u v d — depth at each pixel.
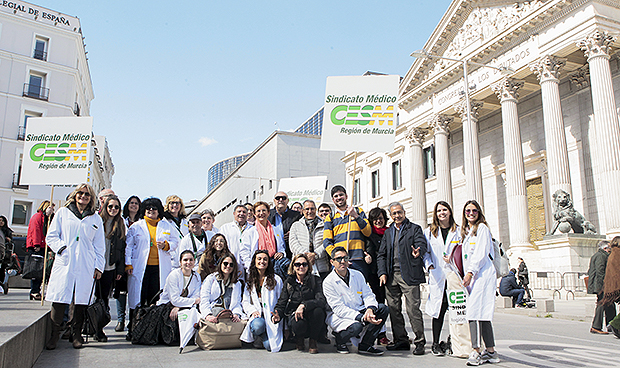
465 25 28.30
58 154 8.83
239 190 68.38
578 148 24.25
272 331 6.69
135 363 5.45
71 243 6.43
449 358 6.31
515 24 23.92
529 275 20.94
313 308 6.60
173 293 7.04
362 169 42.31
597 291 9.28
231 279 7.32
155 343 7.01
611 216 19.05
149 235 8.13
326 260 7.77
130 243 7.95
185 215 8.96
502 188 29.44
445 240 6.74
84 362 5.44
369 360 6.03
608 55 20.42
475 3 27.19
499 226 29.34
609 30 20.55
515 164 23.80
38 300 10.19
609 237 18.97
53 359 5.61
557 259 19.69
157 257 8.19
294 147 54.75
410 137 32.97
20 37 39.31
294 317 6.62
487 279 6.05
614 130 19.44
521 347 7.34
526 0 23.94
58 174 8.77
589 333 9.25
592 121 23.58
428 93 31.52
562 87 25.47
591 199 23.39
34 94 39.53
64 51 41.47
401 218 6.97
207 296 7.06
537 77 23.14
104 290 7.33
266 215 8.20
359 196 42.59
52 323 6.38
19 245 18.38
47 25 40.56
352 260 7.36
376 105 7.87
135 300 7.71
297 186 13.41
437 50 30.75
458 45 28.89
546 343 7.80
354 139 7.82
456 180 32.97
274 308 6.83
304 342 7.29
